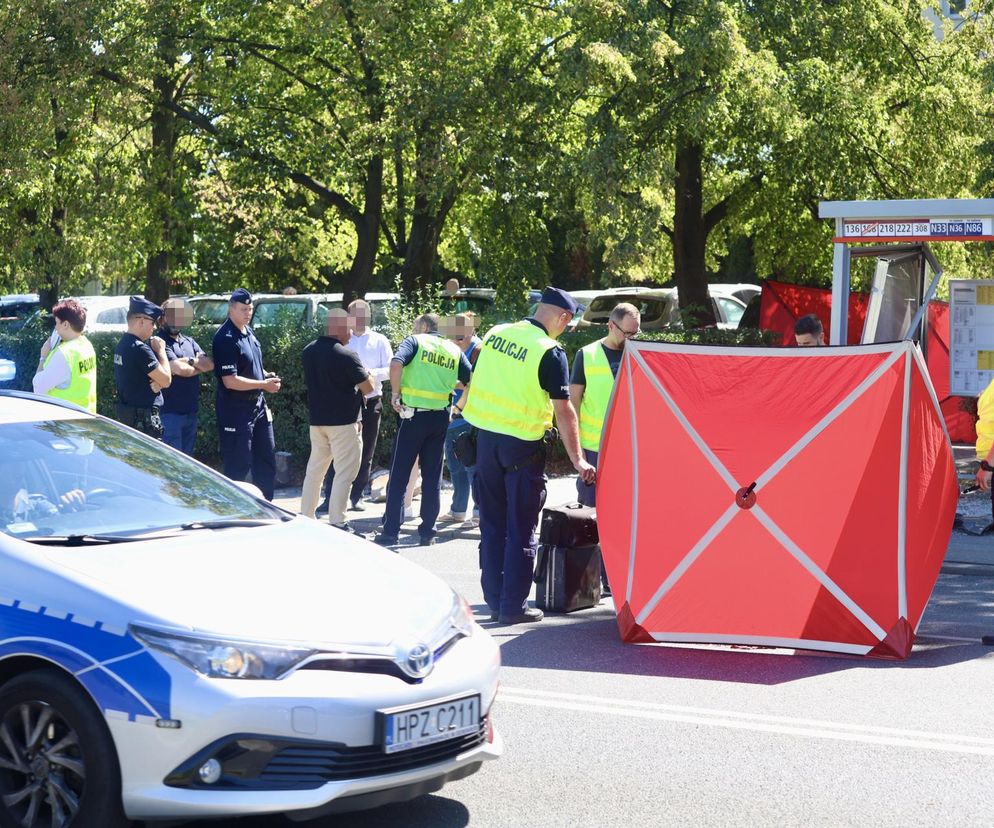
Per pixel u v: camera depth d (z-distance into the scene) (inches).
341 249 2383.1
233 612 338.6
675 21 1398.9
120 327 2003.0
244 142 1736.0
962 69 1647.4
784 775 417.1
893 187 1642.5
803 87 1448.1
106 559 359.3
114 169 1806.1
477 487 666.8
